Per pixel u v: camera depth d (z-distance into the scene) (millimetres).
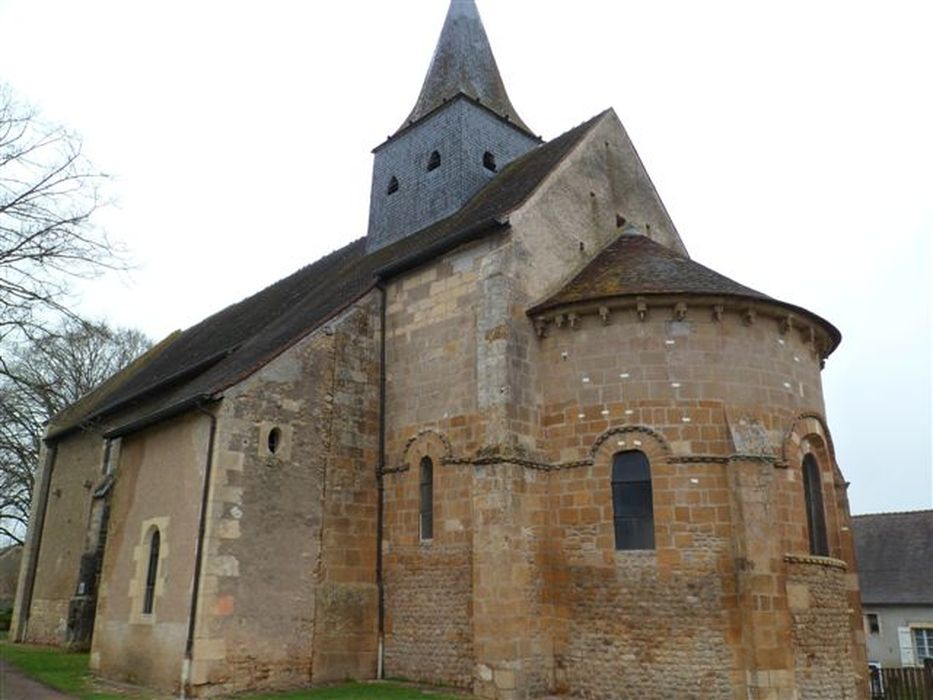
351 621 15672
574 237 17641
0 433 27594
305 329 16641
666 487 13781
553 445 14953
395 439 16891
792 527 14047
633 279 15523
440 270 16953
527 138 24172
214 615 13898
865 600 36188
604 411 14516
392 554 16219
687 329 14539
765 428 14312
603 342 14836
